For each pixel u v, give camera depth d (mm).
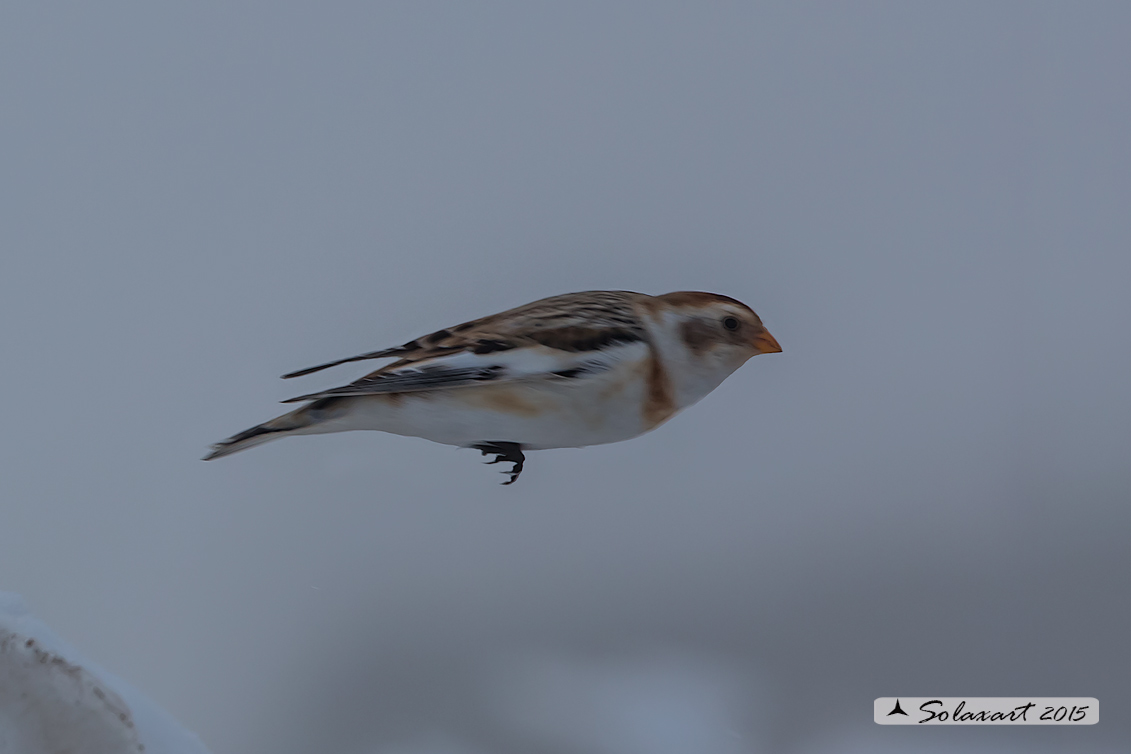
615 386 5109
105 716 5008
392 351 5133
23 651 5008
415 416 5113
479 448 5125
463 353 5109
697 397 5125
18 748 5004
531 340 5113
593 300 5129
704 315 5117
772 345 5117
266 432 5117
